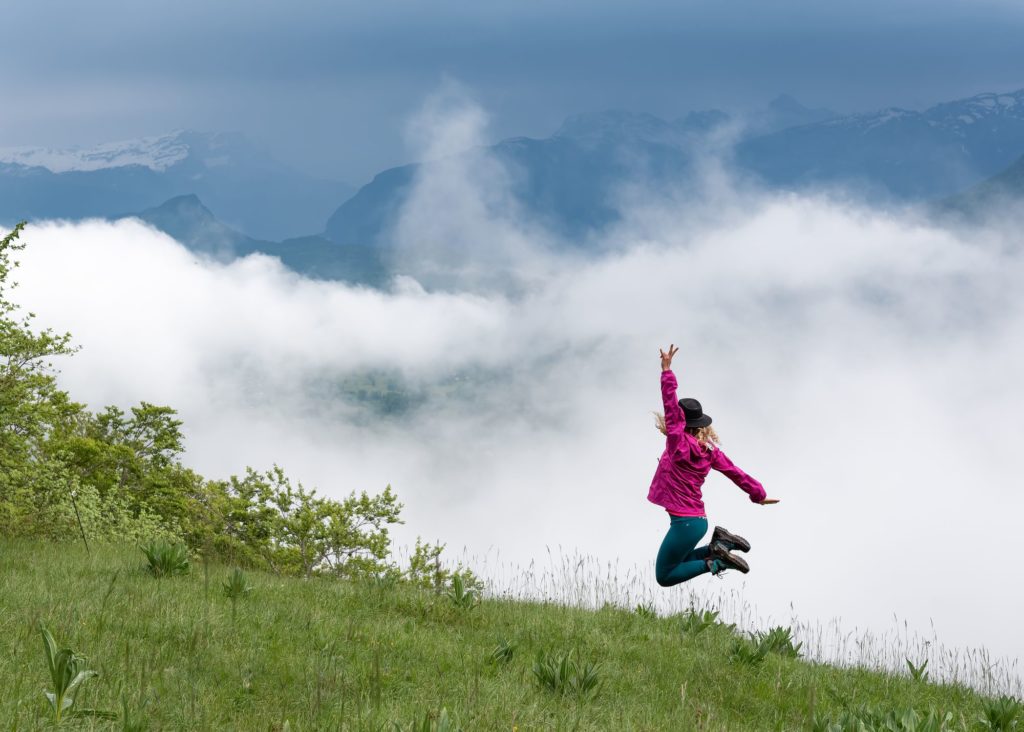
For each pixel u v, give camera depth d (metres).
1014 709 8.59
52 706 5.33
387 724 5.73
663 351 9.23
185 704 5.86
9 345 22.34
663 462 9.16
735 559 9.03
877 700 9.15
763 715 8.06
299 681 6.97
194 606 8.85
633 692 8.14
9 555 12.24
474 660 8.36
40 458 20.69
